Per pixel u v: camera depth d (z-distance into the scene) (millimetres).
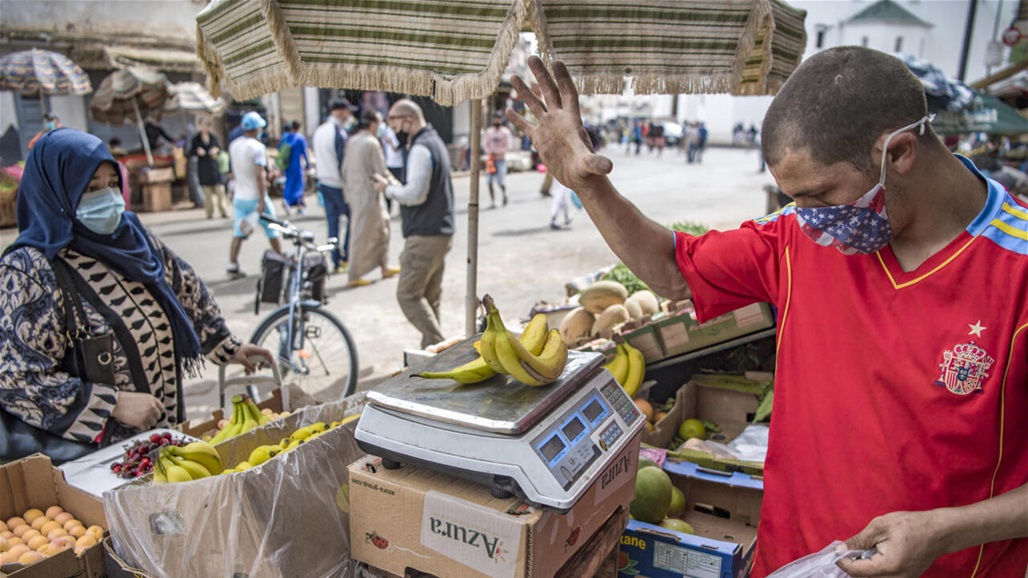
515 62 14102
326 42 1806
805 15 2539
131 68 13117
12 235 11109
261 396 5160
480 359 1823
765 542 1677
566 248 10531
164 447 1983
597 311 4074
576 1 1771
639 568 2293
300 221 12742
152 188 14164
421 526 1704
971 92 9000
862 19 49125
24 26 11969
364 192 7559
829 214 1347
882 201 1305
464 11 1731
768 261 1657
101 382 2545
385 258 8359
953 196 1324
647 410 3268
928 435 1347
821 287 1511
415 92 1821
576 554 1863
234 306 7367
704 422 3535
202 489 1737
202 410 4949
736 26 2010
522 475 1568
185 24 12125
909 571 1272
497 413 1642
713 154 35219
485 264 9461
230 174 14172
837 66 1293
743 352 3576
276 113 19062
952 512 1282
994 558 1403
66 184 2426
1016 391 1291
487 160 14727
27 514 2221
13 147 14516
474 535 1622
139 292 2660
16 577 1778
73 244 2516
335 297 7684
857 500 1445
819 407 1497
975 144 16984
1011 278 1271
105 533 2062
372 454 1786
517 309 7445
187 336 2811
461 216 13602
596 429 1811
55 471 2260
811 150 1291
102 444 2475
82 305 2514
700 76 1981
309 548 1833
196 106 14203
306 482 1854
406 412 1721
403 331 6625
